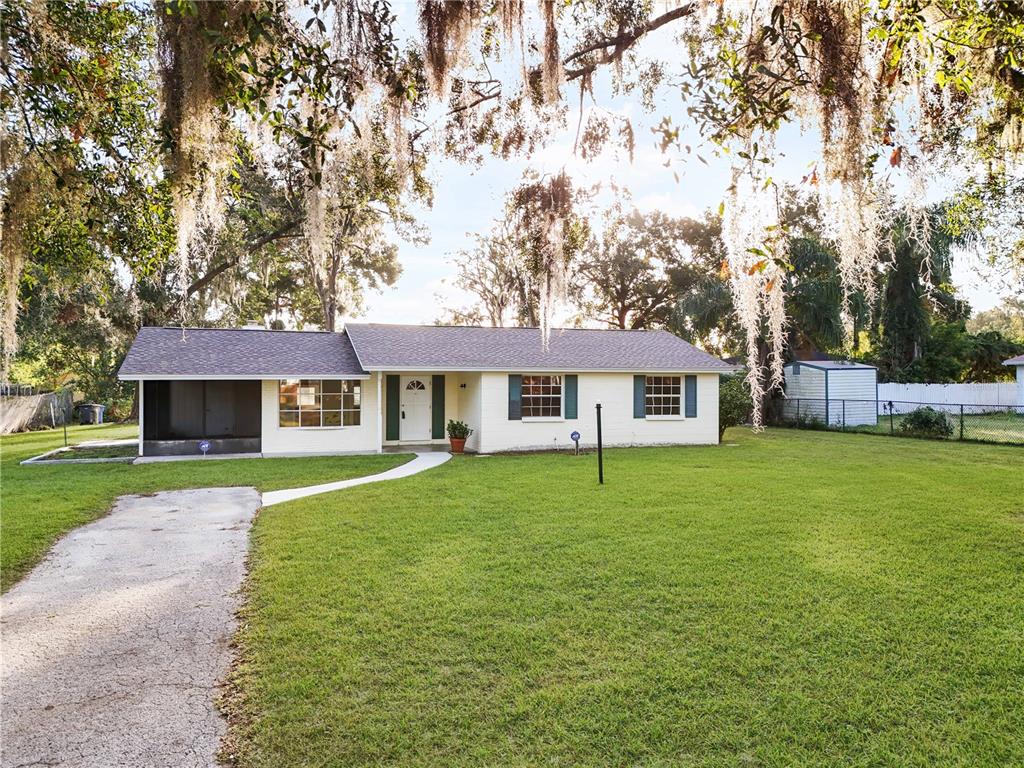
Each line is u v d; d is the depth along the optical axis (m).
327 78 3.57
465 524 6.89
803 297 21.25
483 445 14.79
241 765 2.69
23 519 7.31
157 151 4.50
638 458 13.09
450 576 5.10
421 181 6.43
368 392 15.36
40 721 3.03
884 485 9.27
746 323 4.03
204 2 3.10
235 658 3.72
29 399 23.88
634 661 3.60
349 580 5.03
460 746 2.82
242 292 21.28
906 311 24.73
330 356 15.71
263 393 14.53
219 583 5.13
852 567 5.27
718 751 2.79
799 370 22.38
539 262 6.02
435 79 4.03
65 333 21.98
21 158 4.07
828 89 3.46
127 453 14.65
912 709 3.10
